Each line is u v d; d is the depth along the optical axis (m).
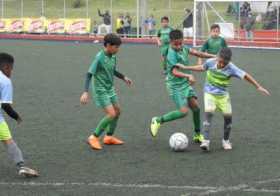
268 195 7.07
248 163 8.66
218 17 40.25
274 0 35.19
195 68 9.58
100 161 8.83
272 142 10.15
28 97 15.69
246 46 36.84
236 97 15.76
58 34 46.72
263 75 21.28
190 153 9.34
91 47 36.50
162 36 22.98
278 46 36.38
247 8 38.22
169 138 10.52
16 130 11.23
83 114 13.02
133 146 9.88
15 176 7.98
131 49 35.00
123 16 47.75
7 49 34.50
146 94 16.23
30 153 9.37
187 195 7.05
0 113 7.70
